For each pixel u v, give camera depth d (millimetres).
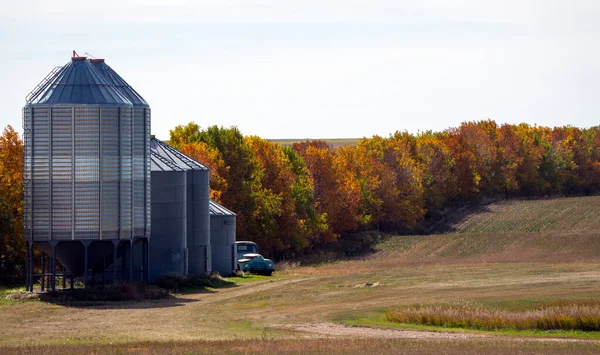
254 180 113562
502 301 53344
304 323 48406
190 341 39719
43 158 61531
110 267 68250
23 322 48656
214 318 51125
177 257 71812
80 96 61969
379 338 41438
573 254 113625
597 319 44500
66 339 41469
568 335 43312
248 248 91000
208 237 77750
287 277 80688
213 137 113812
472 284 65688
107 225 62062
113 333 44125
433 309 49500
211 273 75750
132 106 63688
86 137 61625
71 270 63906
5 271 81688
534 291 59125
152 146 78375
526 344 38344
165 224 71625
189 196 76750
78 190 61531
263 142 122625
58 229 61531
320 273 86188
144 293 62219
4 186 80562
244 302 59875
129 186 63125
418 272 78125
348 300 59250
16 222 78562
